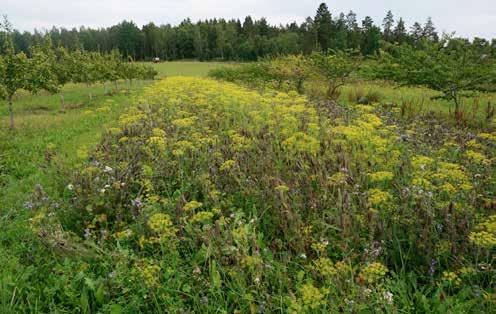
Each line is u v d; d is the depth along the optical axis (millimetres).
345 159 4328
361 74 16469
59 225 3564
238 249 2854
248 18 87062
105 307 2656
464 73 10281
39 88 14938
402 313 2480
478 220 3260
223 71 25859
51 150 7684
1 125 12016
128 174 4520
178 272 2873
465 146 5730
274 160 4848
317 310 2424
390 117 8484
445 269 2957
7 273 3016
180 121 6043
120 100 19141
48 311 2740
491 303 2410
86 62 26359
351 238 3088
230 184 4176
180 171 4414
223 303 2623
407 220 3201
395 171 4152
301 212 3547
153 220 2982
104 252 3133
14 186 5551
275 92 11258
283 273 2797
